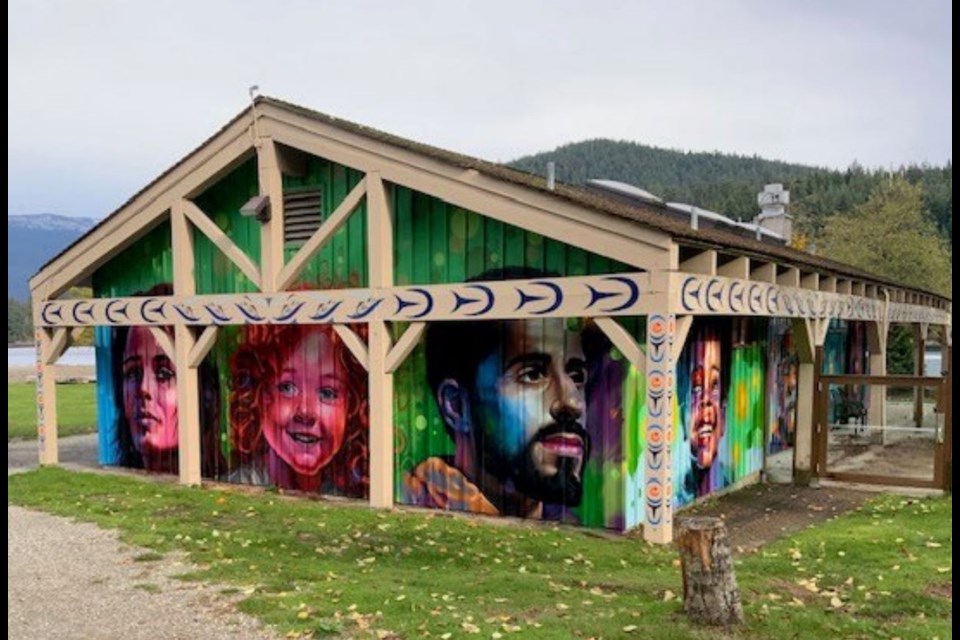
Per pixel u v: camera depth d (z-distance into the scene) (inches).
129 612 232.1
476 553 295.1
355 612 222.8
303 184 421.7
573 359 349.4
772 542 316.8
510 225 358.6
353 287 404.2
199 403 471.8
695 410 395.5
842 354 654.5
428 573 266.4
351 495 414.9
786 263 387.2
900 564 271.1
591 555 291.6
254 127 414.3
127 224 469.4
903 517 355.3
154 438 498.0
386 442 385.4
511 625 207.5
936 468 414.0
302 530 335.6
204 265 456.8
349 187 406.0
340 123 385.1
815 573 261.0
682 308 306.8
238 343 456.4
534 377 358.9
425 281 381.1
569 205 319.9
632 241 307.6
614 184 624.7
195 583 259.0
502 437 367.6
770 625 199.8
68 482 456.4
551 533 329.4
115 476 483.2
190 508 384.8
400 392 394.9
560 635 198.2
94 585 259.1
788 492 430.6
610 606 223.0
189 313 445.1
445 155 361.4
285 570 271.3
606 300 315.9
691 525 203.9
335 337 419.8
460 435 378.6
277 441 442.3
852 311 522.3
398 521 352.8
